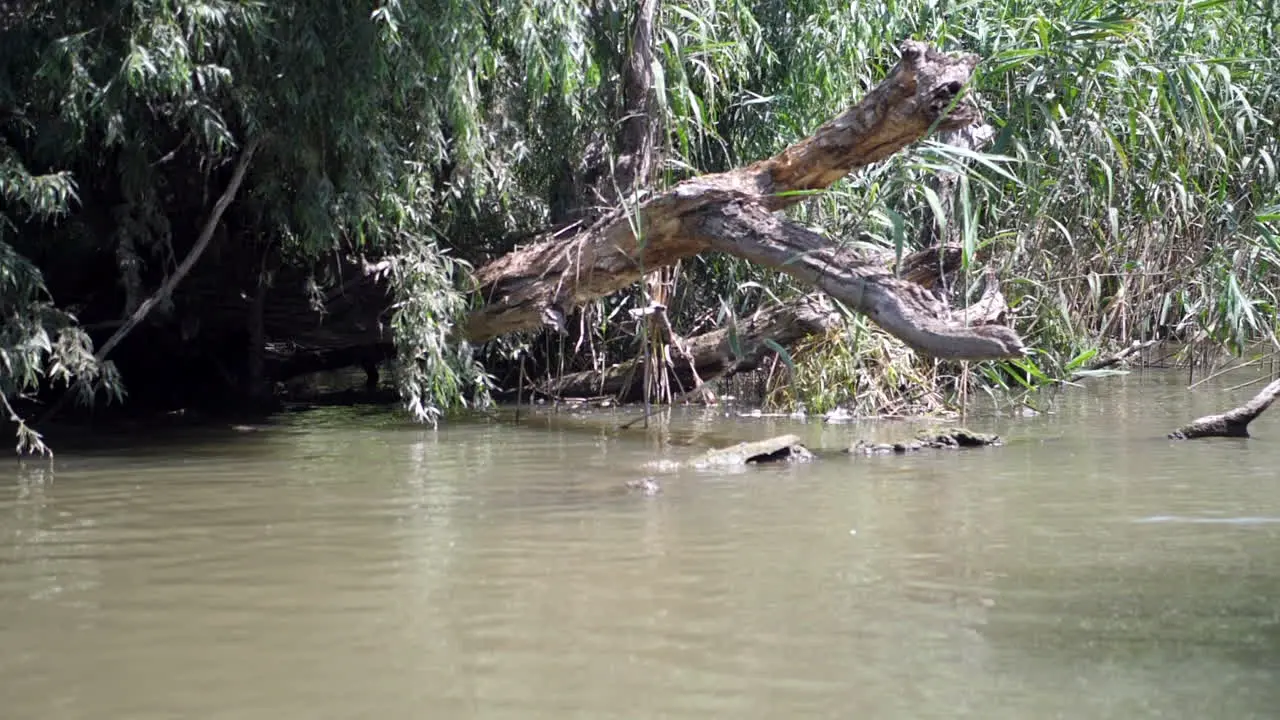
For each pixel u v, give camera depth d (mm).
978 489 6156
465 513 5629
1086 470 6711
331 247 8734
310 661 3615
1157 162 9758
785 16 10641
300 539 5117
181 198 9211
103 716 3215
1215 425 7969
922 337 7133
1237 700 3262
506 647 3723
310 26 7719
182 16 7391
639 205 8375
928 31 10789
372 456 7406
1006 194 10023
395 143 8547
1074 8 8961
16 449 7695
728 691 3350
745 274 10320
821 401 9492
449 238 9883
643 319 8781
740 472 6754
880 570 4555
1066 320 9719
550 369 10875
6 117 7883
